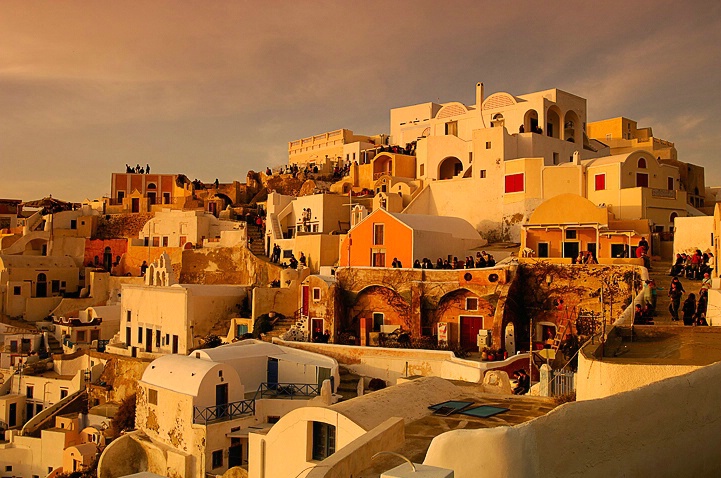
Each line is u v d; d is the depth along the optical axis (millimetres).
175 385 35219
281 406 36281
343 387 39438
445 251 53562
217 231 81250
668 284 36750
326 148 108625
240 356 39625
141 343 58719
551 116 72688
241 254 71438
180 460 33250
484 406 18781
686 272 38500
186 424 33812
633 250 44625
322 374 38406
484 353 37625
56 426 52562
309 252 64000
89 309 69438
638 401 10367
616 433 9977
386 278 46594
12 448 51531
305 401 36281
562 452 9328
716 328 19766
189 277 73875
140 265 80375
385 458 13711
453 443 9195
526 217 60406
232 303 58094
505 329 40969
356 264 53500
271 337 48656
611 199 55156
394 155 81125
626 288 38969
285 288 55281
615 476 9836
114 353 58500
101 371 56656
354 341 45438
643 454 10234
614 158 56969
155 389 36219
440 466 9188
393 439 14586
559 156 68688
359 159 96812
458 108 79625
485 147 65000
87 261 88250
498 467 8898
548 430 9273
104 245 87938
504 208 62438
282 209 75625
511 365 36094
